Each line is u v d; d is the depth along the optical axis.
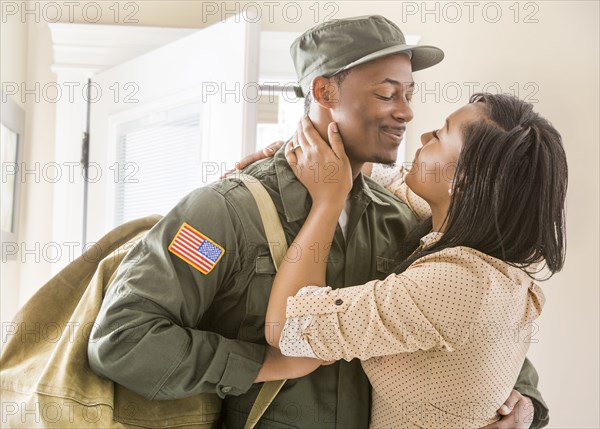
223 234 1.22
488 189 1.19
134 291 1.17
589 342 2.41
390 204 1.43
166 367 1.15
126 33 2.48
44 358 1.30
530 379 1.46
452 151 1.27
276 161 1.32
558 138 1.24
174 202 2.10
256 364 1.20
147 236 1.24
